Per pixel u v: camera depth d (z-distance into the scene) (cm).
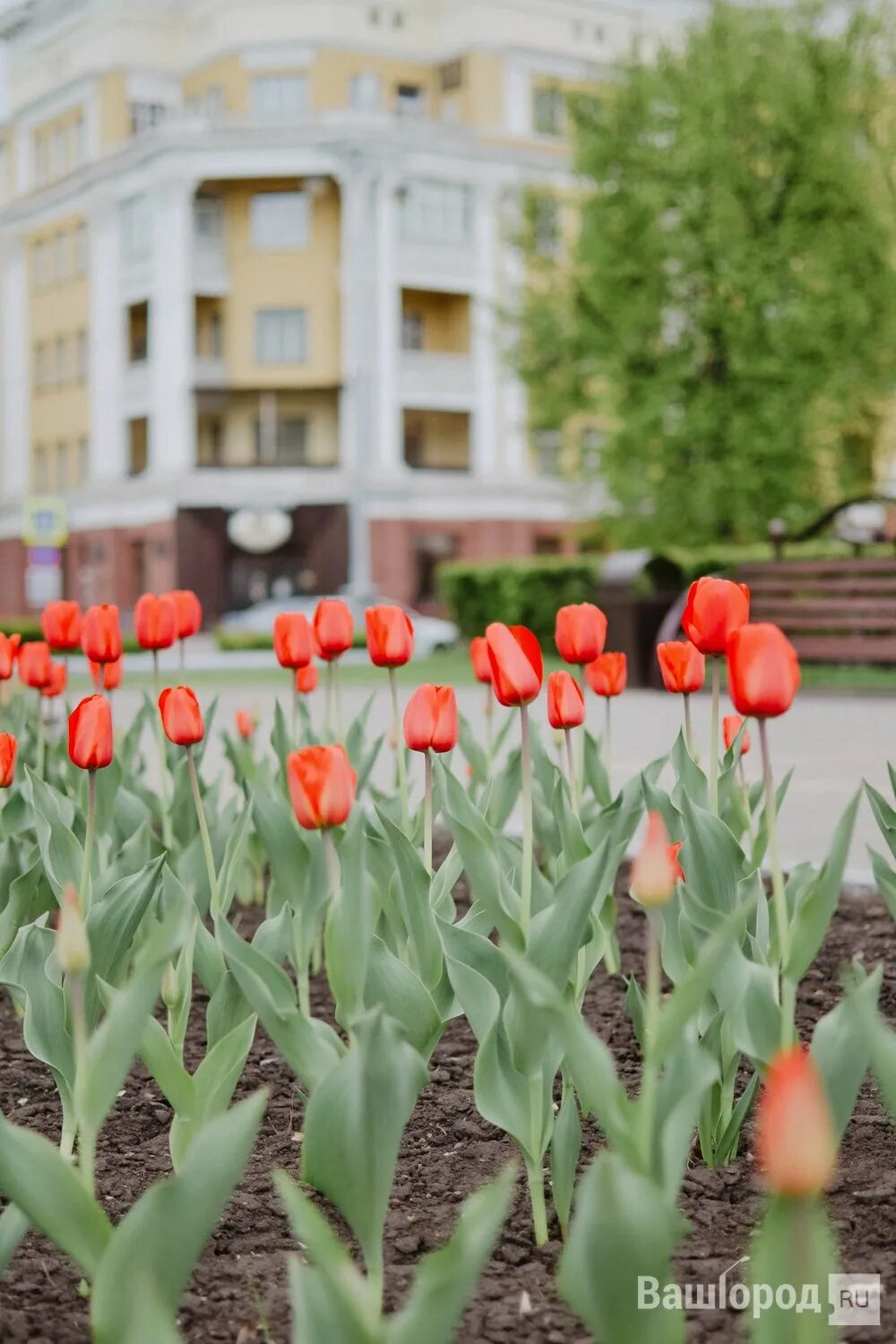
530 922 265
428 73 4597
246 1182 288
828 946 473
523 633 273
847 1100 223
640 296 2403
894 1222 257
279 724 458
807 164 2305
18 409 5184
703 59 2420
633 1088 333
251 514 4403
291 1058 233
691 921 262
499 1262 248
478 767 517
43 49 5025
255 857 570
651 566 1681
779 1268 145
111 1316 173
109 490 4647
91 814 311
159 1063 252
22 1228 204
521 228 2770
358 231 3922
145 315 4712
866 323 2302
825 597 1584
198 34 4634
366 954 249
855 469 2653
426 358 4484
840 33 2389
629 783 349
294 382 4472
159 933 211
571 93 2541
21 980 284
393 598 4438
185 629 448
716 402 2356
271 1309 231
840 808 798
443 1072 356
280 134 4250
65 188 4781
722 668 1527
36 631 2752
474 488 4544
